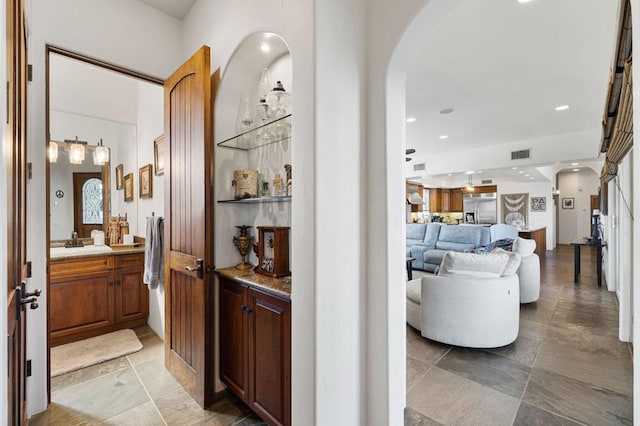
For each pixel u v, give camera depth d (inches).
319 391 53.0
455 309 109.5
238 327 74.0
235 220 87.0
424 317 116.3
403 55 58.5
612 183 183.5
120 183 148.7
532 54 106.6
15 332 45.6
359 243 60.4
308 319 53.7
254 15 68.4
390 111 59.5
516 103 148.5
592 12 84.7
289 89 77.4
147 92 129.6
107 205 146.0
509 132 194.5
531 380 89.3
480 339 106.9
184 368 84.7
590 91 135.3
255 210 86.8
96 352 105.5
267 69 82.1
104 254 121.0
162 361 100.8
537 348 109.4
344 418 57.3
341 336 56.8
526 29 92.7
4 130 31.0
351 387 58.7
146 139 131.0
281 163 80.2
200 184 77.5
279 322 62.6
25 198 63.4
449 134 199.9
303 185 54.8
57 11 77.4
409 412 75.9
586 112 159.6
